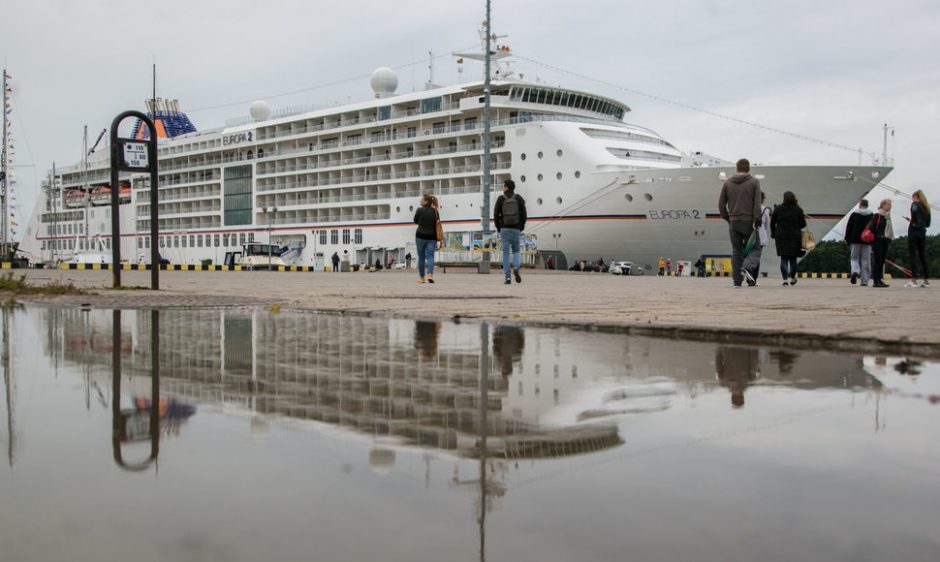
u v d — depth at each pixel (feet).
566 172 135.03
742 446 5.03
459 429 5.53
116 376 8.41
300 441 5.04
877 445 5.09
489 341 12.75
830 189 114.42
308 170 184.24
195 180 216.95
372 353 11.00
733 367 9.43
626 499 3.86
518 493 3.92
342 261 176.35
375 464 4.48
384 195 170.09
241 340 12.91
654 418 6.03
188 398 6.85
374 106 171.22
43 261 260.83
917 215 49.80
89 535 3.25
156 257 36.35
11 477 4.16
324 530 3.35
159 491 3.90
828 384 7.98
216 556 3.02
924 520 3.57
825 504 3.80
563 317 17.75
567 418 6.00
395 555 3.05
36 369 9.04
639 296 32.58
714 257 125.59
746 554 3.09
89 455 4.65
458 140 155.12
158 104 238.89
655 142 150.51
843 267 273.95
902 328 13.64
